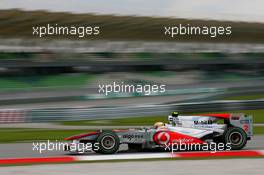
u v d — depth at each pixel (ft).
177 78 344.90
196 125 87.66
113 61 341.62
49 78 307.17
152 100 249.55
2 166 73.20
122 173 64.08
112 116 187.83
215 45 416.87
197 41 410.52
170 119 88.79
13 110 174.50
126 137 83.87
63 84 304.50
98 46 355.77
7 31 344.08
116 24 390.21
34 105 229.86
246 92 289.94
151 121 176.55
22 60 303.68
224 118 88.53
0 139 120.88
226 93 281.54
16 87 284.82
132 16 397.19
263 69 375.66
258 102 211.61
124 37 386.32
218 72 365.81
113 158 79.61
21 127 158.61
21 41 337.52
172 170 66.49
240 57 401.08
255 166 70.13
